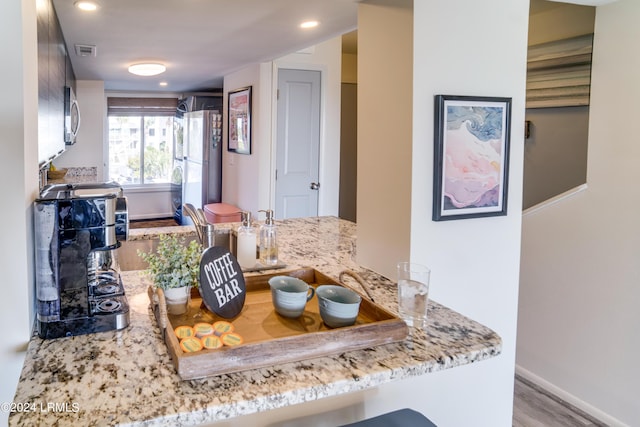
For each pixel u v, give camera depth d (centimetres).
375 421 128
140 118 726
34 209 118
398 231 172
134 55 348
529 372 300
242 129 457
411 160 164
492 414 189
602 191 250
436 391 173
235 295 132
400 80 167
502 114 179
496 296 188
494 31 174
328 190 450
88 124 516
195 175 577
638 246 235
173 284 129
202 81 543
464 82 171
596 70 250
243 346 104
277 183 430
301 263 195
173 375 101
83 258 119
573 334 271
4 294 114
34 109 133
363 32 189
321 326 126
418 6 159
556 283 280
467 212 176
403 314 135
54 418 85
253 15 232
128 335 120
